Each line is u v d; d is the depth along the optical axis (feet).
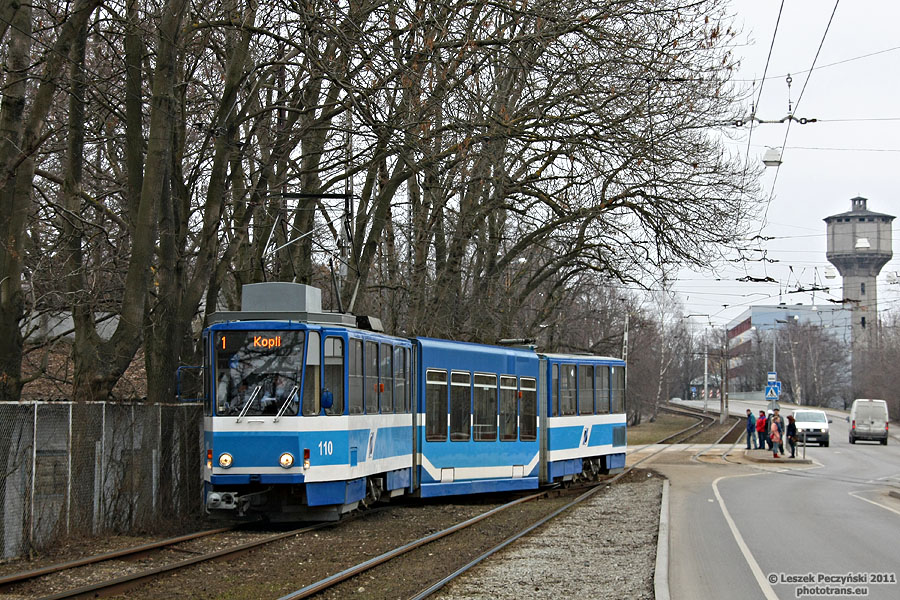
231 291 97.60
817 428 175.52
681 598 35.01
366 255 84.69
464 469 68.64
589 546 48.03
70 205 59.16
